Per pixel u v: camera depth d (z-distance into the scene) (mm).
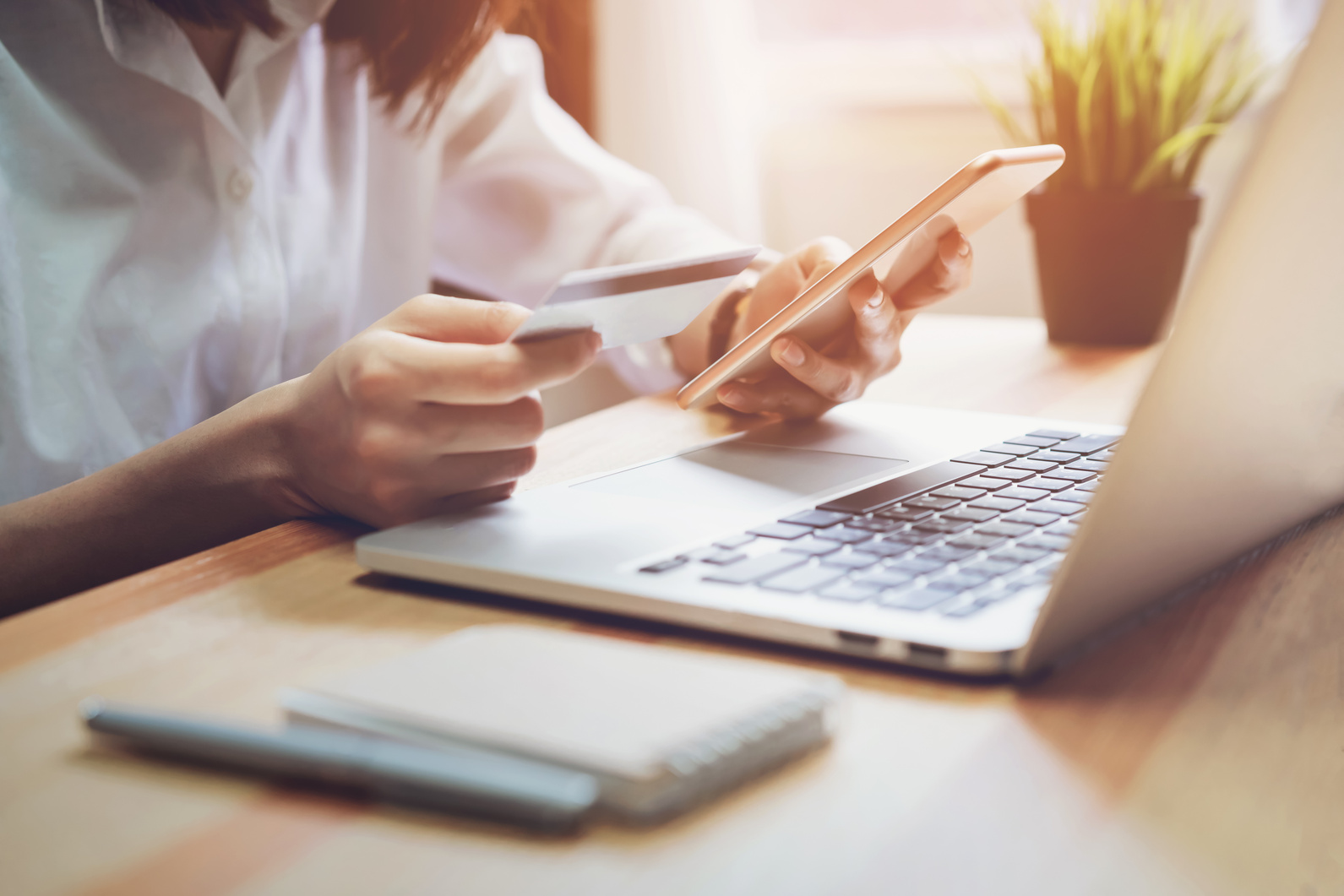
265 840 251
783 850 244
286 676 343
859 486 506
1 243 775
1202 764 285
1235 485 368
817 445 599
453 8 881
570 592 389
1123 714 313
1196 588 415
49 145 810
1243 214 280
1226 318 301
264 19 841
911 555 403
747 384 641
